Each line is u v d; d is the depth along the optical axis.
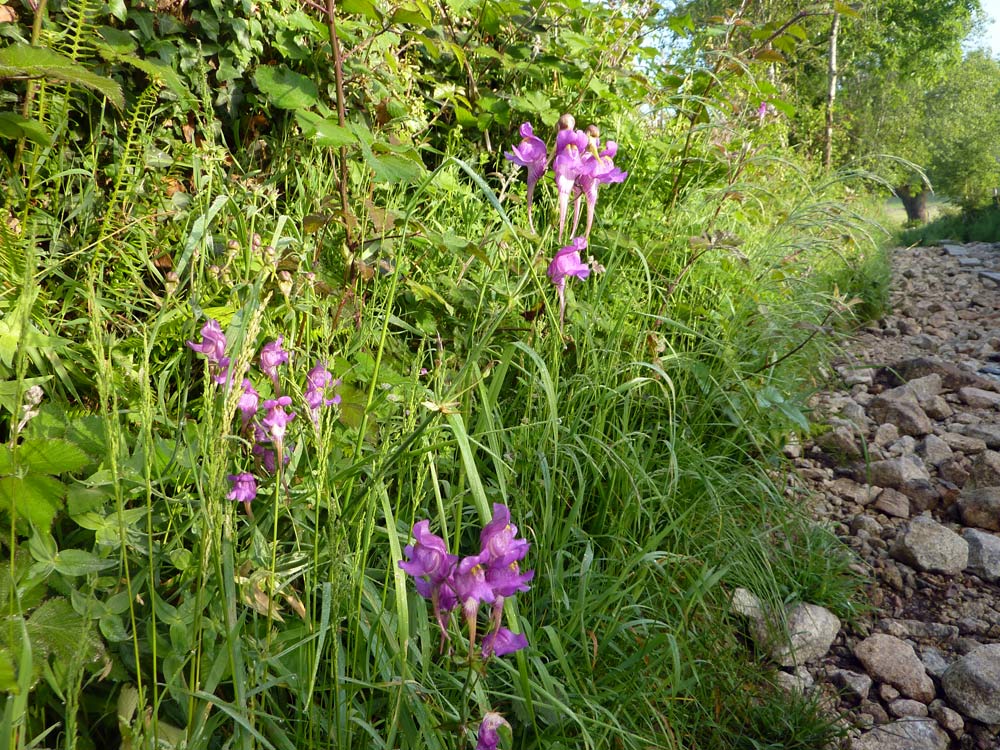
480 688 1.58
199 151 2.46
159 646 1.45
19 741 1.20
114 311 2.18
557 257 2.01
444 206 3.17
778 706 2.19
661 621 2.22
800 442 3.86
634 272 3.46
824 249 4.36
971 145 28.42
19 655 1.19
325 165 3.04
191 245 1.80
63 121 2.09
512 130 3.94
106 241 2.17
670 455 2.62
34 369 1.82
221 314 1.92
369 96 2.98
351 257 2.37
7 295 1.78
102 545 1.48
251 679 1.47
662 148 4.01
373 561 1.95
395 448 1.90
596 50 4.05
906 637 2.66
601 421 2.53
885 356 5.52
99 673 1.34
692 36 4.39
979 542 3.09
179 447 1.66
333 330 2.21
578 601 1.99
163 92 2.47
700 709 2.10
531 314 2.64
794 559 2.78
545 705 1.63
